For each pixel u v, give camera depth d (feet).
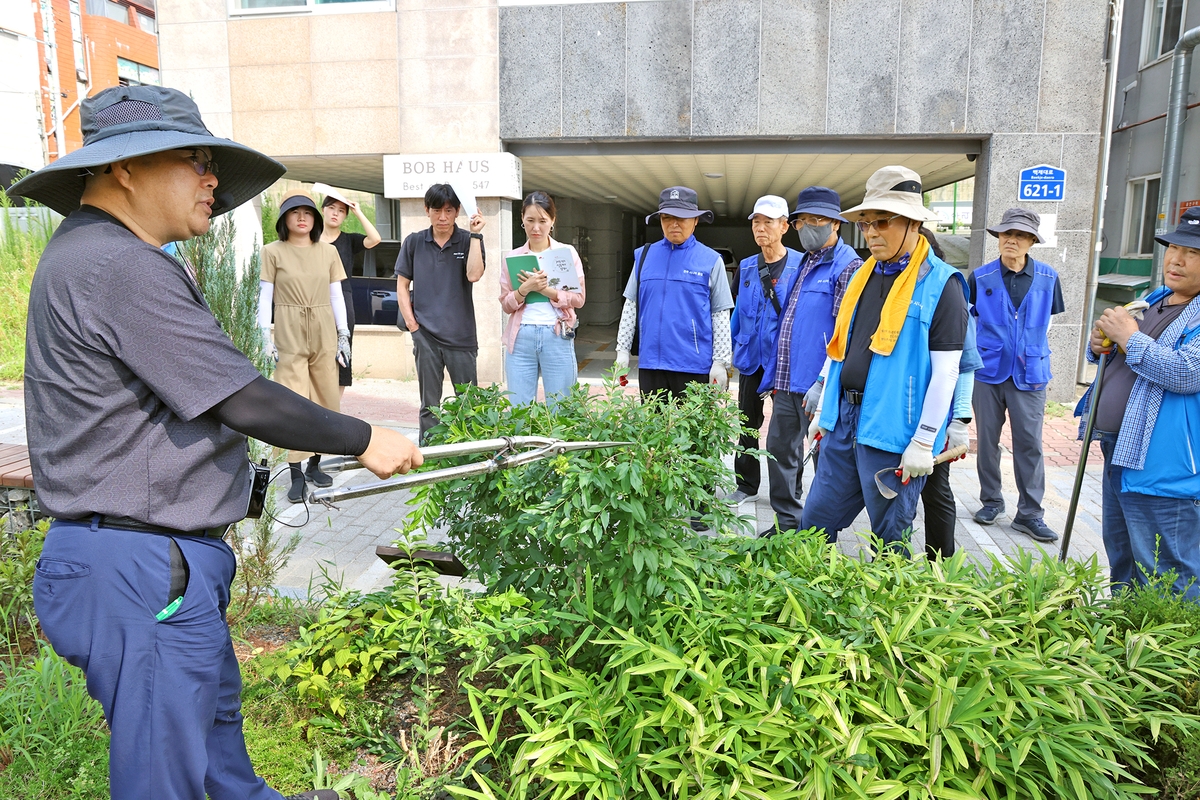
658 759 7.70
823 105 30.60
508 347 19.35
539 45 31.65
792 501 17.28
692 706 7.80
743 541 10.64
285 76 33.45
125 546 5.83
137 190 6.03
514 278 18.80
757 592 9.73
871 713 8.09
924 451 11.32
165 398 5.75
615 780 7.78
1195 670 8.79
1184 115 38.40
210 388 5.79
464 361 21.35
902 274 11.55
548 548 9.82
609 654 9.34
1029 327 17.74
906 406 11.51
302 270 19.33
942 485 13.38
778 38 30.40
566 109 31.89
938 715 7.91
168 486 5.93
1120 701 8.41
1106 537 12.53
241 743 7.41
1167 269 11.38
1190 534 11.43
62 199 6.46
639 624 9.32
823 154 32.71
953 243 49.26
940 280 11.34
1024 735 7.84
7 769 8.60
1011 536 18.16
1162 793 8.23
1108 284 49.14
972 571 10.80
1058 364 31.99
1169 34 44.73
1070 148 30.35
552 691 8.72
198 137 6.06
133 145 5.82
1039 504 18.03
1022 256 17.85
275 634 11.92
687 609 9.27
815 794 7.35
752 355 18.86
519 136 32.40
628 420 9.37
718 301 17.52
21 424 26.84
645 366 17.90
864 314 12.20
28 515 14.25
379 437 6.71
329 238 22.44
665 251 17.79
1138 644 9.14
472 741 9.10
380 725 9.55
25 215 32.42
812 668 8.68
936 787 7.55
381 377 36.78
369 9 32.53
